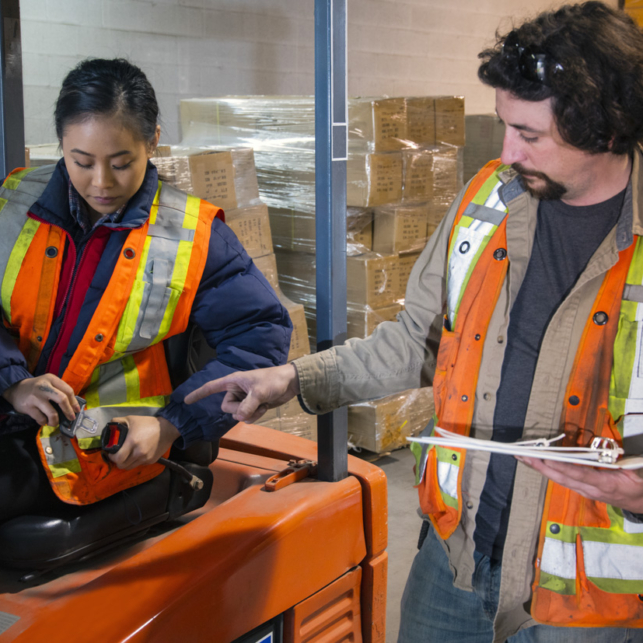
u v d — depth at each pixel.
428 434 1.05
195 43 3.76
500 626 0.93
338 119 1.20
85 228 1.14
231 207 2.54
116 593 0.96
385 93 4.47
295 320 2.71
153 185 1.16
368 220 3.00
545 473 0.78
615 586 0.86
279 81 4.11
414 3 4.48
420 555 1.10
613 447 0.81
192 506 1.28
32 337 1.14
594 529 0.86
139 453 1.10
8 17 1.60
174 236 1.16
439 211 3.16
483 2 4.87
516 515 0.90
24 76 3.26
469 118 4.17
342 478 1.28
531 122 0.78
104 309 1.11
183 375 1.28
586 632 0.90
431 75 4.69
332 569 1.22
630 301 0.84
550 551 0.88
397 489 2.91
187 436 1.16
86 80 1.04
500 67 0.78
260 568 1.06
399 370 1.05
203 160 2.43
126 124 1.05
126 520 1.15
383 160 2.85
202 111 3.16
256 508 1.15
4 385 1.07
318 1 1.17
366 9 4.26
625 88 0.74
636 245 0.84
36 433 1.15
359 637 1.32
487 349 0.93
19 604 1.02
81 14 3.36
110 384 1.15
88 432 1.10
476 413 0.95
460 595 1.03
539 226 0.91
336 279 1.24
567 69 0.73
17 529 1.05
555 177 0.82
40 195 1.16
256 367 1.19
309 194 2.80
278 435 1.53
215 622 1.00
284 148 2.85
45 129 3.36
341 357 1.05
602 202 0.87
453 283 0.98
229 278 1.22
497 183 0.97
